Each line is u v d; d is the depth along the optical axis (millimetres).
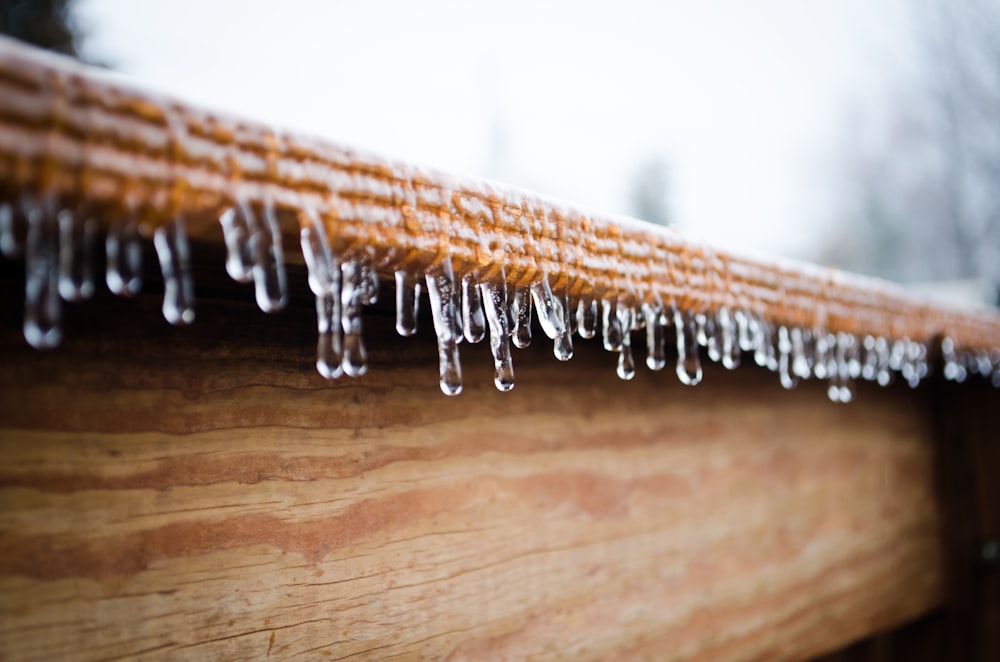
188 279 302
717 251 467
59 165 275
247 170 307
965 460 937
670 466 583
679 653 574
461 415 472
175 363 380
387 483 439
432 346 463
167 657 372
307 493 412
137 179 287
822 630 701
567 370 526
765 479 658
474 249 363
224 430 391
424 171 353
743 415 645
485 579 475
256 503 397
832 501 734
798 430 704
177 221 297
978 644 921
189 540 379
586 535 526
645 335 517
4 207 276
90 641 356
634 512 556
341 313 350
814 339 544
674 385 594
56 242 286
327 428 421
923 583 854
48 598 349
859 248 5781
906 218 5363
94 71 284
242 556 393
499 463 487
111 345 366
